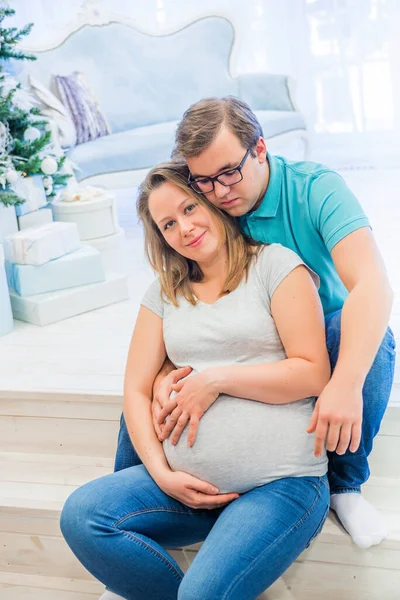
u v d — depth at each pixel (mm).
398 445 1844
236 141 1501
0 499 1950
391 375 1622
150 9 4871
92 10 4230
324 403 1428
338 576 1692
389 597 1681
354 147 4934
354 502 1668
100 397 2047
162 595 1521
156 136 3859
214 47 4348
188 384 1538
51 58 4137
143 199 1648
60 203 3109
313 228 1609
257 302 1592
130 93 4297
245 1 4852
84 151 3689
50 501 1926
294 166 1649
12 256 2791
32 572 1985
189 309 1649
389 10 4660
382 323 1444
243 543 1409
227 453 1497
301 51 4840
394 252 3105
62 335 2592
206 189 1550
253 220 1654
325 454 1562
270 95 4234
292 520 1457
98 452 2121
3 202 2787
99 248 3115
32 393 2102
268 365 1533
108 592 1667
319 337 1548
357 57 4766
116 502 1535
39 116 3510
